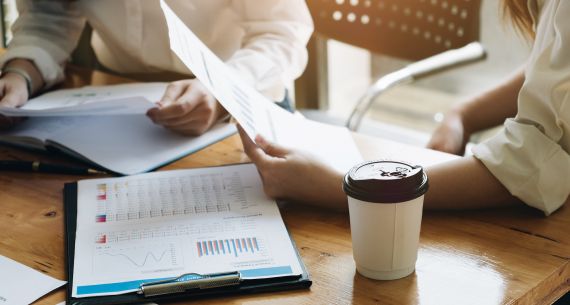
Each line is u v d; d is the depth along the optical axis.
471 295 0.93
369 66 3.25
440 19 2.04
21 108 1.52
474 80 3.12
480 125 1.68
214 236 1.08
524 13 1.32
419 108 3.27
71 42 1.96
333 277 0.98
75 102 1.59
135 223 1.13
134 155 1.39
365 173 0.95
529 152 1.12
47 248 1.08
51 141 1.42
